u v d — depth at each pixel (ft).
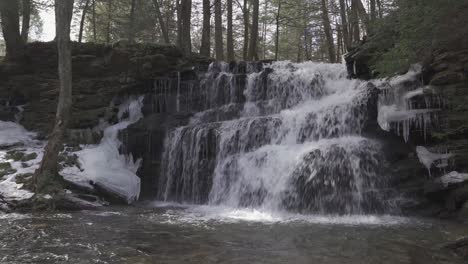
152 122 50.70
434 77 38.17
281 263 20.44
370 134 39.83
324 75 53.11
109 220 31.50
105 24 111.04
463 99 35.09
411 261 20.70
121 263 20.33
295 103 50.37
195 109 54.13
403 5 32.65
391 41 37.70
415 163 35.83
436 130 36.09
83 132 50.57
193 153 45.01
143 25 101.30
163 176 46.55
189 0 70.44
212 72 55.72
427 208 33.76
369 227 29.01
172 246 23.57
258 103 51.26
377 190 35.24
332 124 41.75
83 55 56.59
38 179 37.63
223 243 24.25
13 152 46.39
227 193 40.93
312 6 106.42
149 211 36.55
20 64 58.90
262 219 32.37
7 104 58.75
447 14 29.22
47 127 53.88
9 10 61.00
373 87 41.75
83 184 39.86
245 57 97.30
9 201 35.37
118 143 49.80
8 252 22.06
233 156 42.11
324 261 20.75
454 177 33.09
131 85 55.21
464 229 28.22
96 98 55.11
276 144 42.70
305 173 36.50
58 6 40.29
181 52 57.77
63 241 24.52
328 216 33.78
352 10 82.23
